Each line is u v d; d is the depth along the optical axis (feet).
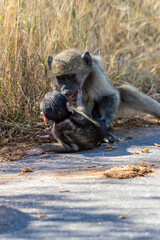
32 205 18.06
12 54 35.35
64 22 39.73
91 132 28.99
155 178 21.93
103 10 49.57
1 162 26.96
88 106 34.35
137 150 28.66
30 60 35.99
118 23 52.60
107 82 34.55
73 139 28.45
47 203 18.26
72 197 19.03
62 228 14.97
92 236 14.17
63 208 17.46
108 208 17.30
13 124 33.32
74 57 32.78
